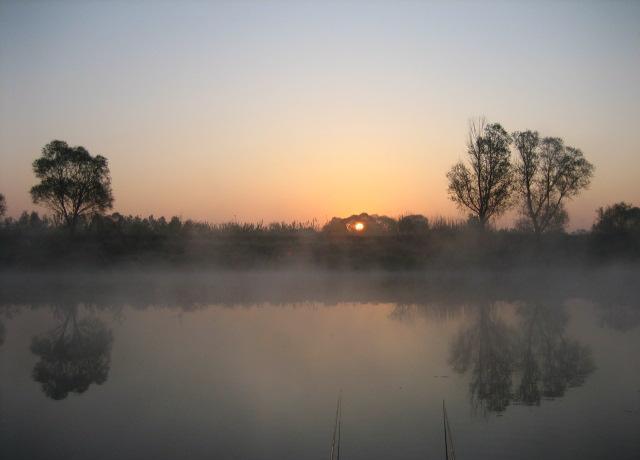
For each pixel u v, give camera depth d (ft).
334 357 55.98
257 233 196.44
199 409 40.29
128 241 177.37
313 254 180.04
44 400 42.86
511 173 167.94
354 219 213.46
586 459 31.65
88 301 103.60
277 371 50.57
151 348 60.90
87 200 167.73
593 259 169.58
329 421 37.60
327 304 99.25
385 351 58.90
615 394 43.65
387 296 111.86
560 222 180.75
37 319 82.02
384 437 34.83
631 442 33.99
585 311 89.25
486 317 82.84
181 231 192.24
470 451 32.65
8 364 54.54
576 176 167.22
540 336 67.82
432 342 63.93
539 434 35.24
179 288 129.18
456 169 170.40
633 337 67.00
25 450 33.45
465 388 45.27
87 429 36.70
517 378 48.34
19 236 174.50
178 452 32.89
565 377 48.91
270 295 114.42
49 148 160.45
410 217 208.13
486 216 171.73
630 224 188.03
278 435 35.27
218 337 66.90
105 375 49.96
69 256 164.66
